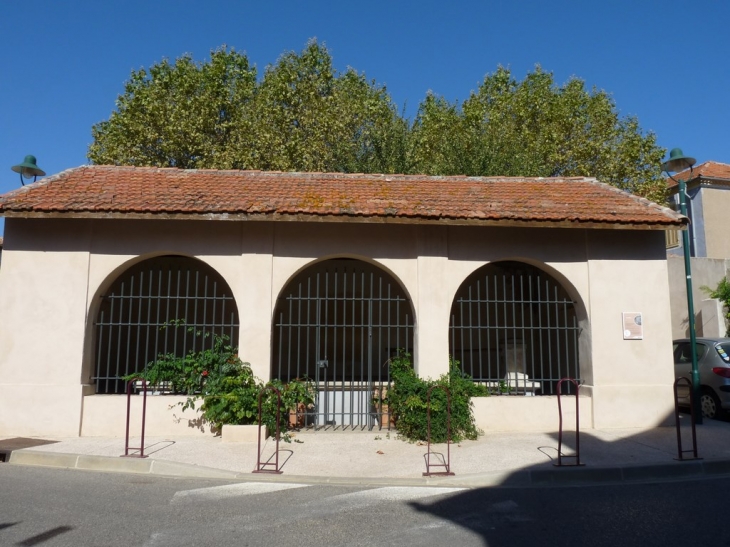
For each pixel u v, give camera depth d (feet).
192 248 33.17
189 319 46.70
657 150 70.69
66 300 32.01
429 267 34.04
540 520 18.61
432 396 30.58
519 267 44.27
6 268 31.91
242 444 29.68
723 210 74.23
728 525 17.94
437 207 33.47
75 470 25.38
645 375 34.06
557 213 33.22
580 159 71.10
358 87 80.48
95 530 17.16
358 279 48.24
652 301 34.65
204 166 67.97
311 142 69.36
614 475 24.47
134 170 38.40
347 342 47.78
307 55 77.10
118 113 70.08
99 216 30.94
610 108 74.28
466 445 29.66
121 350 45.14
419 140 72.13
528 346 44.80
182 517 18.62
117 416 31.53
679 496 21.57
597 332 34.14
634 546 16.15
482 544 16.30
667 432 32.35
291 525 17.93
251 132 69.26
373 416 35.09
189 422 31.78
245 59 77.56
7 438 30.37
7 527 17.25
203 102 69.00
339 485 23.26
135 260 33.32
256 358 32.58
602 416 33.47
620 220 32.86
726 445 29.07
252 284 33.09
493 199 35.55
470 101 82.58
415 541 16.56
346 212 31.96
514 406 33.27
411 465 25.93
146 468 25.41
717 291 55.26
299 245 33.71
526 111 76.28
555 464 25.40
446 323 33.71
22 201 31.17
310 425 34.58
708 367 37.40
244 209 31.63
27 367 31.40
